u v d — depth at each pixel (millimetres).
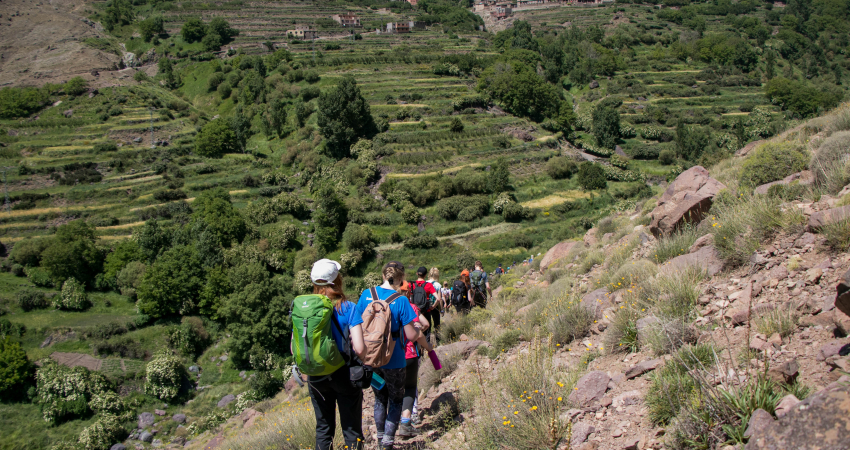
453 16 185375
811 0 192250
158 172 78812
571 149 85438
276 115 91500
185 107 111500
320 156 79438
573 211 61562
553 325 7059
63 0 176625
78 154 84312
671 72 127312
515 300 11773
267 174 77312
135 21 171125
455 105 91438
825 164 7551
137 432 35812
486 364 6949
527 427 4234
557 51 130375
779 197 7629
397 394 4988
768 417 2998
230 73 123562
